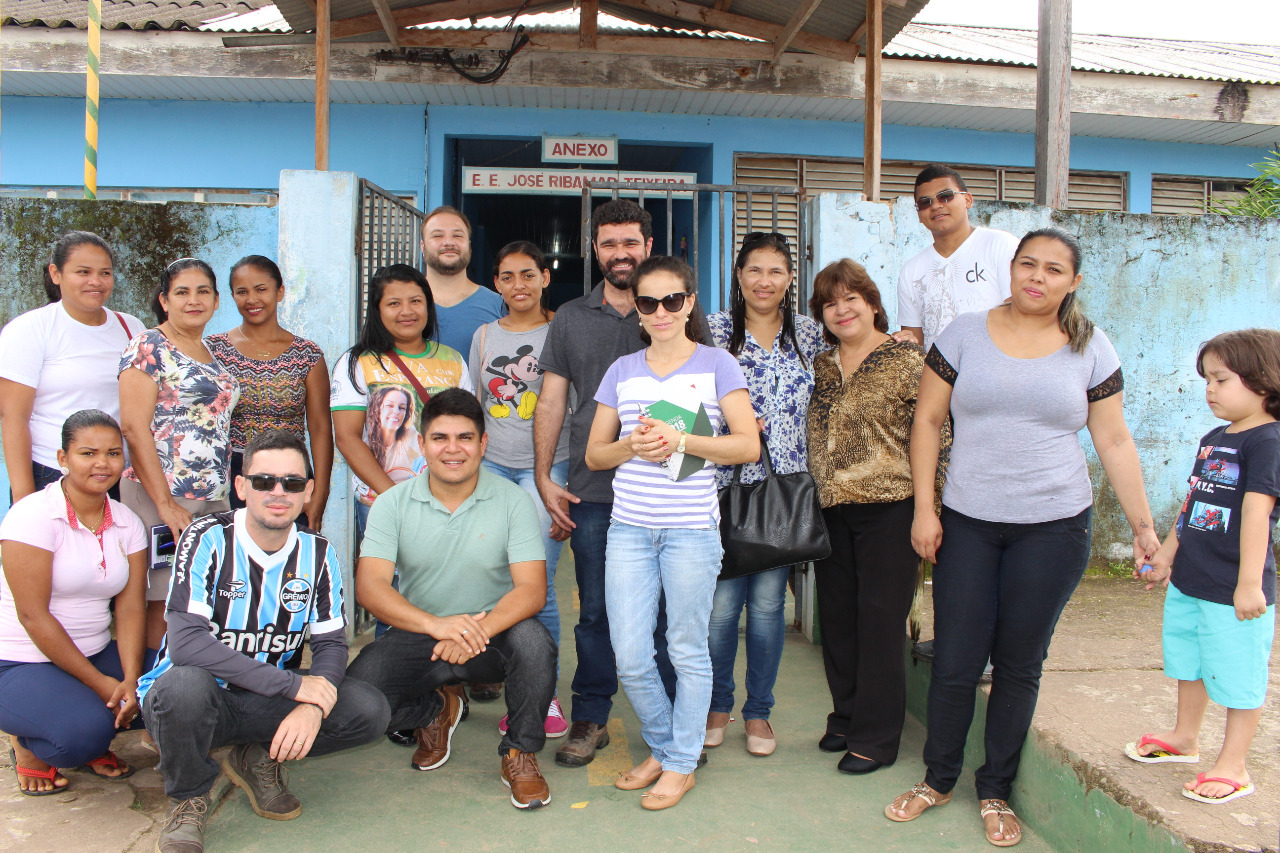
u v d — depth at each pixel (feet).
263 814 8.42
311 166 23.34
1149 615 12.92
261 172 23.25
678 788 8.70
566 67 21.72
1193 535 7.54
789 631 14.60
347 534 13.10
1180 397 16.20
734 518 9.04
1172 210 26.66
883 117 24.12
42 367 10.01
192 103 23.04
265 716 8.00
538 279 11.13
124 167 22.98
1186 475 16.28
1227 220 16.14
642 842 8.00
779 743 10.19
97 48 15.17
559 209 30.45
